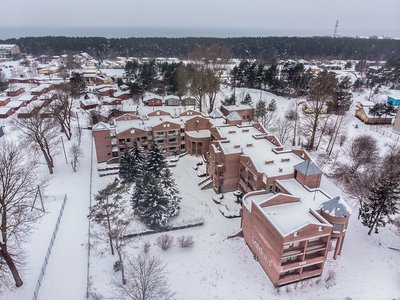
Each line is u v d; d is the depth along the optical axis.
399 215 53.62
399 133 89.06
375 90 133.62
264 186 52.44
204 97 113.81
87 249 45.97
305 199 45.91
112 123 79.88
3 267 40.41
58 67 182.50
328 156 75.12
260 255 43.34
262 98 118.88
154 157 64.19
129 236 48.91
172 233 50.25
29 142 71.56
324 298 38.78
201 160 74.31
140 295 35.66
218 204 57.94
